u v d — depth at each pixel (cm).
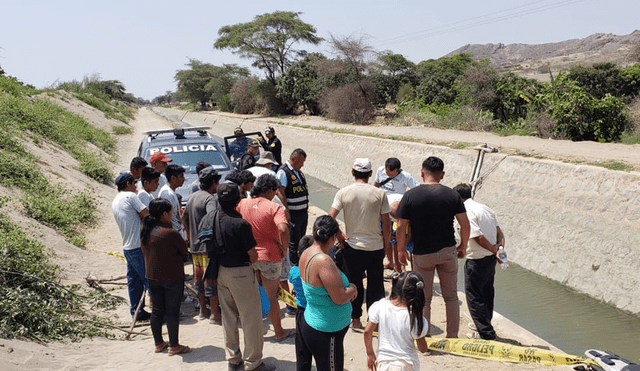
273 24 5475
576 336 867
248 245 501
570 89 2170
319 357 437
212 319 679
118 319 704
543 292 1073
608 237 1060
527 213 1306
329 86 4031
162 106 13888
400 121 3197
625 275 992
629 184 1076
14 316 592
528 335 667
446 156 1794
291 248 801
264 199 591
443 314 716
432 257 573
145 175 671
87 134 2556
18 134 1566
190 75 9062
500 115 2781
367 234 589
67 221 1102
